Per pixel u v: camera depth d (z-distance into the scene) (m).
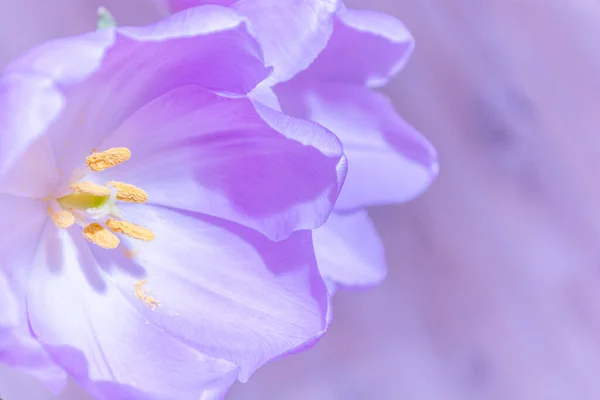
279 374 0.60
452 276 0.66
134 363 0.41
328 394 0.61
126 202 0.42
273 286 0.42
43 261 0.42
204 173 0.42
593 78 0.69
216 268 0.42
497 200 0.68
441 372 0.65
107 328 0.42
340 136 0.46
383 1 0.66
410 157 0.46
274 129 0.40
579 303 0.69
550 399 0.67
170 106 0.41
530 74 0.69
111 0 0.58
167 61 0.40
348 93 0.45
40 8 0.57
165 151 0.42
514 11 0.69
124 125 0.42
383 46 0.44
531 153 0.68
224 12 0.39
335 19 0.43
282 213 0.42
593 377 0.68
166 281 0.42
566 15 0.70
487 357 0.66
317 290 0.42
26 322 0.40
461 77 0.67
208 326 0.42
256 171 0.42
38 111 0.38
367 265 0.46
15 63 0.38
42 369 0.40
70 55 0.38
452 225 0.66
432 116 0.66
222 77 0.41
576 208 0.69
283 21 0.41
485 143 0.68
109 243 0.42
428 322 0.65
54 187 0.42
